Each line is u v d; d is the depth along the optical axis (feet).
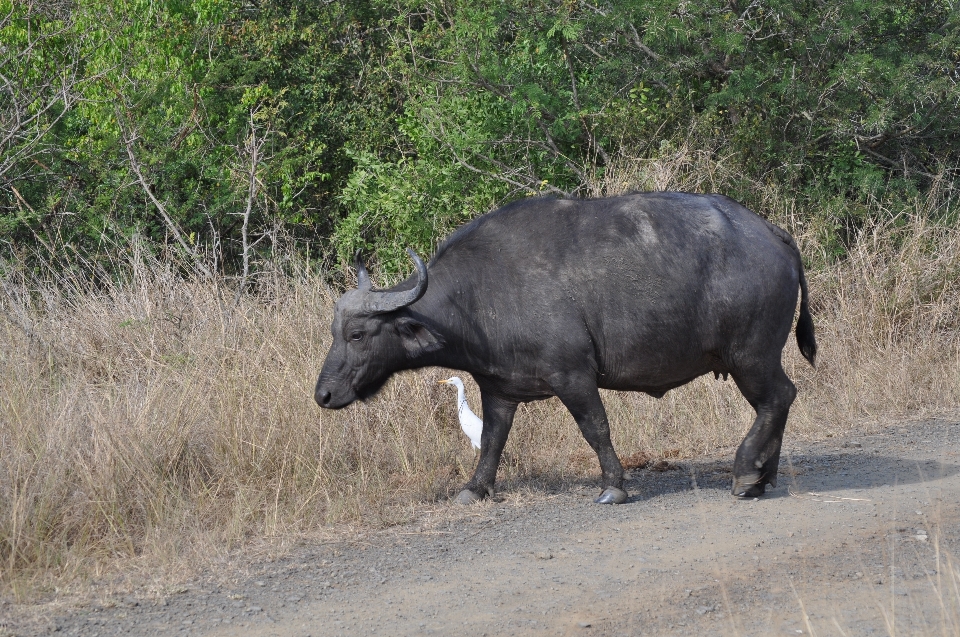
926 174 171.12
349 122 201.77
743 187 154.81
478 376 85.87
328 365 82.69
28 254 148.15
